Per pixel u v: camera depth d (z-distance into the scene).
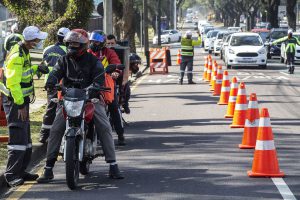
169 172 17.62
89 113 15.56
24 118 16.19
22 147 16.22
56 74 15.88
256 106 21.30
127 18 73.69
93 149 16.39
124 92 25.14
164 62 61.38
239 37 66.31
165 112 31.92
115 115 21.88
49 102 21.25
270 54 82.81
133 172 17.69
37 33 16.11
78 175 15.96
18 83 15.77
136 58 27.11
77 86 15.99
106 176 17.19
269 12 117.88
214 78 43.91
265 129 17.03
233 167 18.25
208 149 21.27
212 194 15.05
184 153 20.56
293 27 108.75
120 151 21.09
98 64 16.00
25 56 16.12
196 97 39.09
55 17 41.19
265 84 47.59
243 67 66.88
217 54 90.31
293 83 48.56
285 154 20.30
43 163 19.97
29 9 41.50
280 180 16.53
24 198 14.99
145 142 22.89
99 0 49.81
